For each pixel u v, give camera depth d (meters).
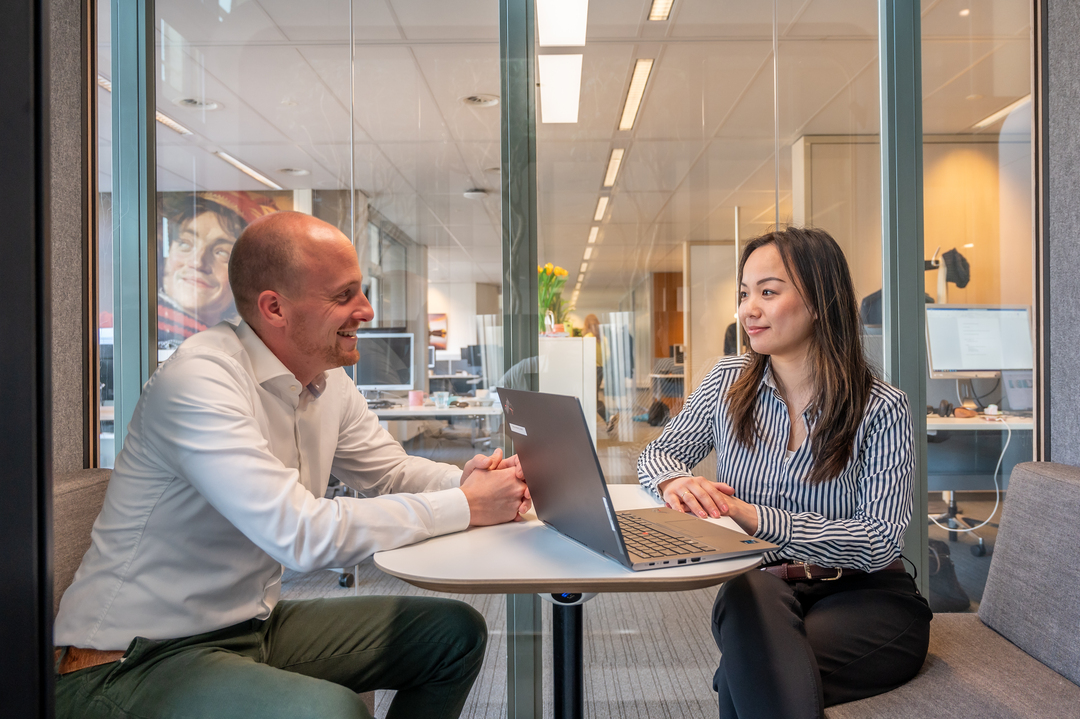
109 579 0.99
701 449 1.42
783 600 0.98
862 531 1.07
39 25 0.73
